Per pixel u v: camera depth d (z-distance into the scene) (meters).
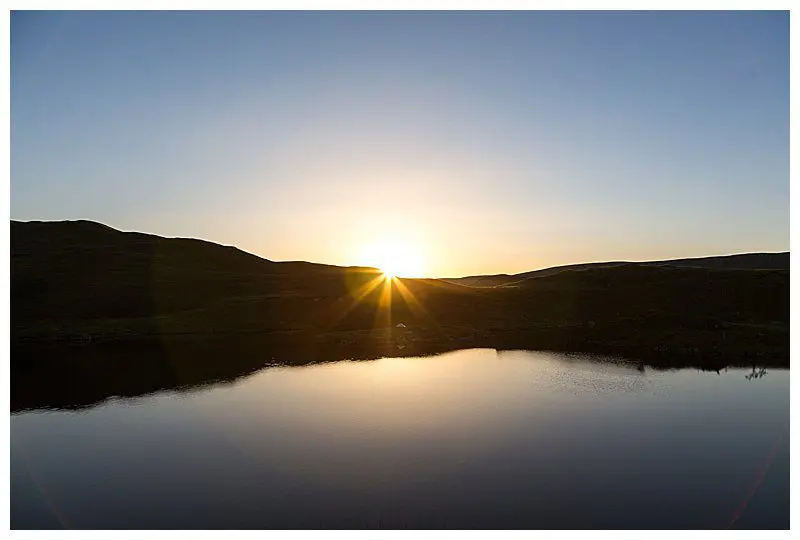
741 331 62.19
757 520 18.31
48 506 20.38
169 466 24.36
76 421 32.41
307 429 29.52
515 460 24.20
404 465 23.69
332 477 22.50
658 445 26.16
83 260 113.81
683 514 18.84
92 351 61.03
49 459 25.75
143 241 137.12
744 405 33.88
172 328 77.81
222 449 26.50
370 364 51.94
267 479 22.44
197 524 18.58
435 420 30.91
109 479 23.00
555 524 18.14
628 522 18.27
